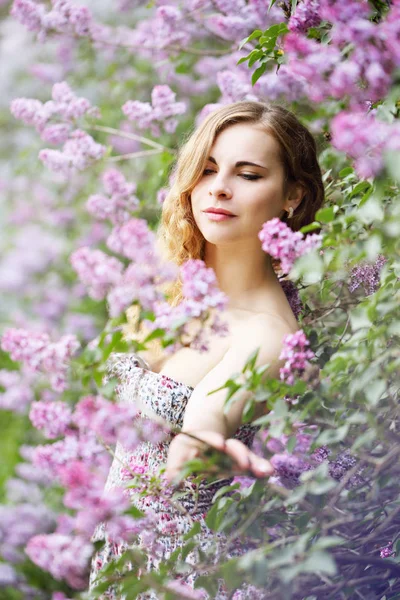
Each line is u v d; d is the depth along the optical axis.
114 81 3.77
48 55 4.49
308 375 1.48
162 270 1.47
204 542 1.73
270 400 1.43
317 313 2.29
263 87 2.28
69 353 1.54
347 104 2.01
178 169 1.99
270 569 1.34
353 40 1.30
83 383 1.49
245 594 1.53
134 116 2.71
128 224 1.47
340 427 1.44
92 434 1.56
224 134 1.88
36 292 4.24
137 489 1.82
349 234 1.44
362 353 1.41
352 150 1.24
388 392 1.67
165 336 1.47
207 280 1.44
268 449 1.78
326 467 1.36
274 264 2.15
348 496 1.71
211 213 1.87
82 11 2.82
